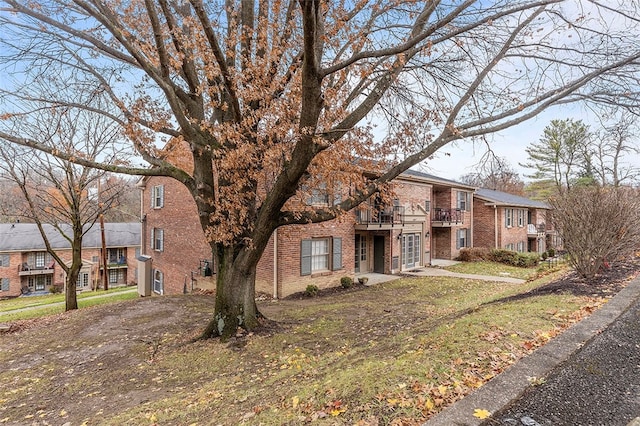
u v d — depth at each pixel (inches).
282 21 280.2
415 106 305.0
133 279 1440.7
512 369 125.3
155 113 292.5
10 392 222.8
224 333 291.0
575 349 139.8
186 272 674.2
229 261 301.0
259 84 239.5
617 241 261.9
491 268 759.7
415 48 248.8
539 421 101.3
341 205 289.3
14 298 1154.7
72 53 286.5
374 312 372.2
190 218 666.2
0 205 681.6
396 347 190.7
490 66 257.9
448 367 133.3
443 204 902.4
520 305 211.2
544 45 248.2
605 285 236.5
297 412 124.2
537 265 791.1
